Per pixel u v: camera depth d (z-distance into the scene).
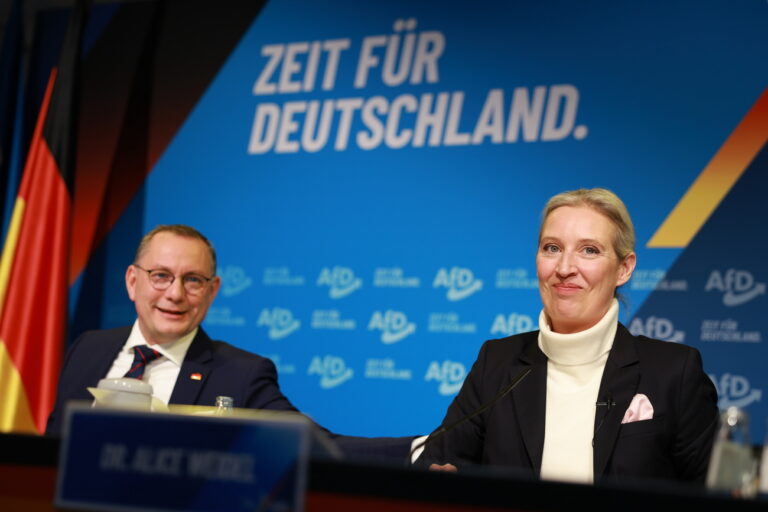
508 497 1.08
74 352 2.78
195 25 4.64
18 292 4.11
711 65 3.77
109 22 4.76
